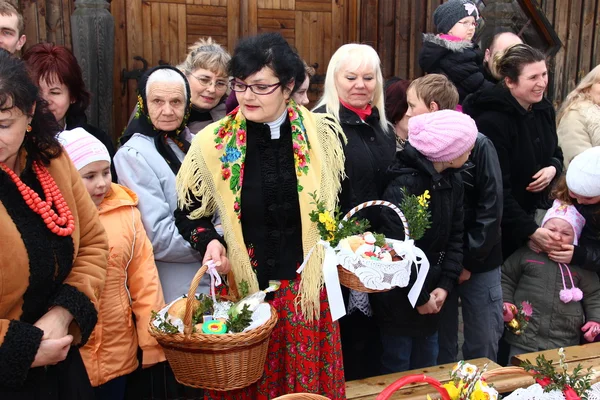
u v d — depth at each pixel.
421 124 2.74
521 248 3.35
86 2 4.05
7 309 1.61
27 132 1.66
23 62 1.60
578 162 3.17
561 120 3.87
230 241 2.21
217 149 2.22
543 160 3.42
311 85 5.23
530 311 3.25
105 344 2.32
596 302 3.24
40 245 1.62
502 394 2.66
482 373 2.00
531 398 2.02
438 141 2.67
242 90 2.12
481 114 3.37
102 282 1.83
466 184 2.98
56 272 1.68
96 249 1.84
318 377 2.26
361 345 3.13
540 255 3.26
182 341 1.92
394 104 3.46
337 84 2.92
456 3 3.84
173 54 4.87
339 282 2.15
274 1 5.08
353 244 2.13
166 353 2.02
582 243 3.23
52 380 1.76
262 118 2.15
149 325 2.03
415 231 2.25
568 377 2.04
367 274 2.07
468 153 2.74
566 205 3.24
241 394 2.24
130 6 4.72
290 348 2.21
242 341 1.90
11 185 1.61
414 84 3.16
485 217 2.96
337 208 2.21
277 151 2.23
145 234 2.48
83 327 1.71
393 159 2.99
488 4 4.67
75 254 1.74
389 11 5.20
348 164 2.79
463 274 3.05
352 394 2.52
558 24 5.52
